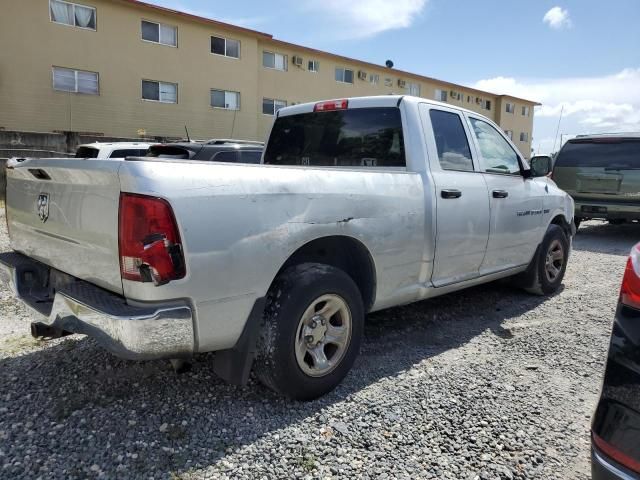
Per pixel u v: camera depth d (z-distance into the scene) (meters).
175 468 2.37
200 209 2.39
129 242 2.30
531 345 3.97
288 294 2.81
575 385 3.29
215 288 2.47
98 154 8.80
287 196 2.77
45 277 3.12
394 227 3.40
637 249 2.03
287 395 2.91
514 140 41.59
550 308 4.97
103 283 2.54
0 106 17.89
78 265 2.71
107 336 2.34
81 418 2.78
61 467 2.36
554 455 2.53
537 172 4.91
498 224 4.41
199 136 22.89
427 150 3.84
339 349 3.14
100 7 19.52
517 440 2.65
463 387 3.22
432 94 33.84
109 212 2.40
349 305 3.13
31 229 3.16
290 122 4.66
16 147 15.50
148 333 2.29
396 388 3.19
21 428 2.67
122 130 20.64
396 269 3.50
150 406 2.92
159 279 2.29
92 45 19.50
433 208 3.70
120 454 2.46
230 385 3.19
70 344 3.82
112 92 20.19
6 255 3.48
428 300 5.16
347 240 3.21
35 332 3.11
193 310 2.42
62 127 19.16
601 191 9.57
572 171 9.87
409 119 3.83
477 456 2.50
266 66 25.44
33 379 3.24
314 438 2.63
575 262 7.43
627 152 9.30
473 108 37.50
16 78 18.06
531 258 5.08
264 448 2.54
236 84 23.84
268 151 4.81
